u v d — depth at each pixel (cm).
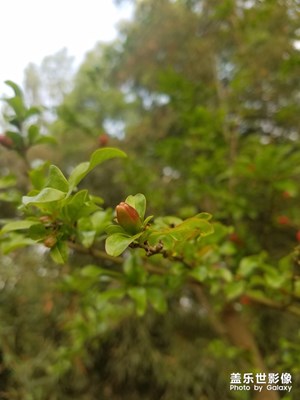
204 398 209
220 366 213
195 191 190
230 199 174
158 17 284
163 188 226
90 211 72
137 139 277
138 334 229
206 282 120
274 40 197
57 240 70
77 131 253
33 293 232
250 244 165
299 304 132
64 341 221
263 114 252
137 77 299
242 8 184
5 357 205
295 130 249
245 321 200
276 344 215
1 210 228
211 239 104
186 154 223
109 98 292
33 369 205
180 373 216
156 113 284
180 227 60
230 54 254
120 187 242
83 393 220
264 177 157
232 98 215
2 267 238
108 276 116
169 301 244
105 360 233
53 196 58
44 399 203
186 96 205
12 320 224
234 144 204
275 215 187
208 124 185
